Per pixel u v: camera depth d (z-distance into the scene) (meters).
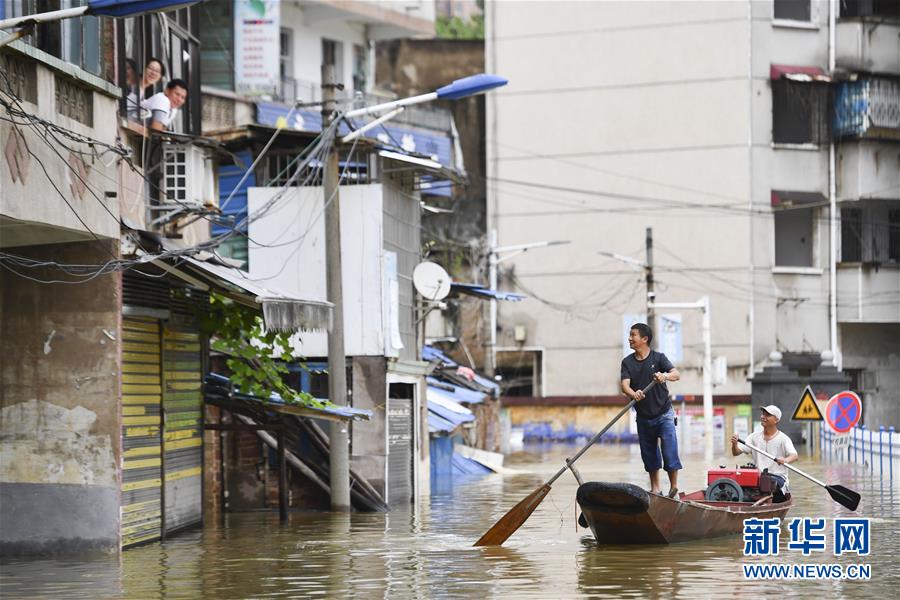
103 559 33.72
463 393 75.88
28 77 31.25
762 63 103.44
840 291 103.75
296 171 47.66
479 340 108.50
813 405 70.00
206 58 74.56
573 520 42.78
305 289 50.78
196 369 41.38
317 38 87.31
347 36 89.88
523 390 109.75
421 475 55.62
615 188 106.62
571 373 107.62
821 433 83.31
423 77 117.31
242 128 50.81
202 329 41.47
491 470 69.88
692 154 104.62
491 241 101.75
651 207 105.69
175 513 39.31
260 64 74.44
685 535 34.78
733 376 103.44
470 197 114.19
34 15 28.25
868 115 101.31
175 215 37.72
